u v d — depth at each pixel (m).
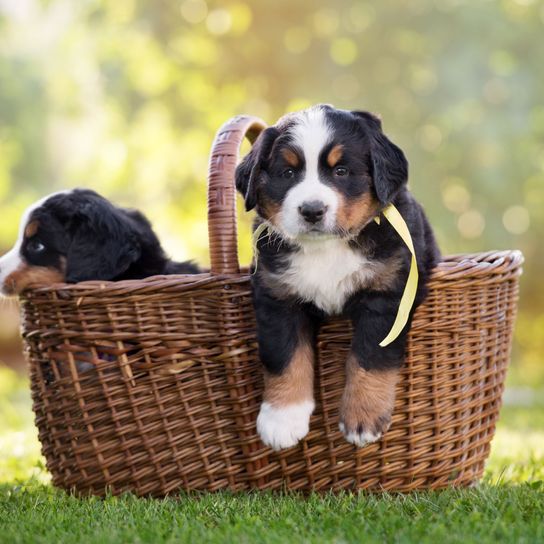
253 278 3.93
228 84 12.57
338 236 3.76
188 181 12.51
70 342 4.05
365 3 12.06
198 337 3.93
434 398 3.97
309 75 12.39
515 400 8.96
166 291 3.89
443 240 12.32
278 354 3.84
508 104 11.52
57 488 4.30
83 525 3.52
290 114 4.06
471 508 3.59
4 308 13.16
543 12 11.77
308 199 3.72
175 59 12.41
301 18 12.30
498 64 11.56
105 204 4.86
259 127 4.58
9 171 13.59
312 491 3.93
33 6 13.19
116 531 3.34
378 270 3.79
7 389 9.45
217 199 4.03
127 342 3.98
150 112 12.57
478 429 4.23
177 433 4.00
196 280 3.88
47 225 4.74
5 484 4.53
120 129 12.41
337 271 3.80
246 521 3.44
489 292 4.13
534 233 12.91
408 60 12.01
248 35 12.41
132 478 4.07
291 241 3.85
